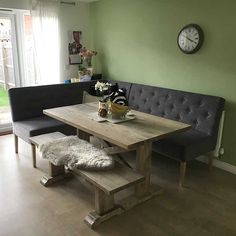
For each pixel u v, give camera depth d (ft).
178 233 7.18
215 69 10.65
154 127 8.36
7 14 14.06
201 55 11.03
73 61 16.34
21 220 7.56
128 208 8.14
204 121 10.40
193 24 10.95
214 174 10.53
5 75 15.16
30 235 6.98
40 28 14.33
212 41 10.55
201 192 9.21
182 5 11.35
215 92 10.83
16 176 10.01
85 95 14.08
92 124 8.54
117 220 7.67
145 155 8.34
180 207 8.34
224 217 7.89
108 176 7.35
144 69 13.74
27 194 8.85
